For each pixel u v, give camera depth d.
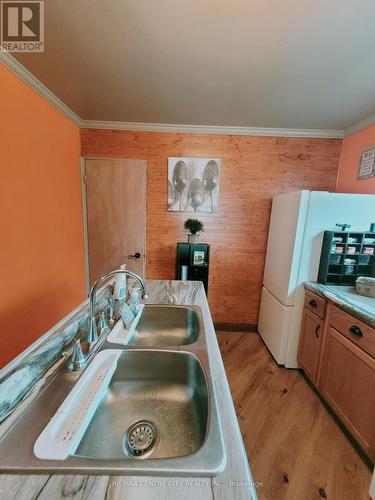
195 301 1.37
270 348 2.28
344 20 1.08
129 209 2.52
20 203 1.34
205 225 2.59
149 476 0.42
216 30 1.16
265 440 1.39
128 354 0.82
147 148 2.45
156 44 1.27
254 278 2.68
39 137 1.50
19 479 0.41
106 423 0.70
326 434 1.44
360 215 1.82
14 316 1.31
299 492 1.12
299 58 1.35
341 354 1.49
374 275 1.79
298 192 1.86
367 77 1.51
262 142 2.44
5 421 0.52
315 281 1.92
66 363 0.72
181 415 0.74
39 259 1.52
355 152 2.23
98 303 1.07
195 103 1.92
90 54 1.36
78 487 0.40
